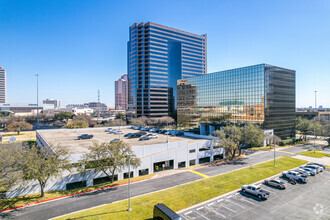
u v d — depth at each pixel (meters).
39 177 28.72
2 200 29.02
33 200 29.14
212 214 25.09
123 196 30.61
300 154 57.88
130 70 156.25
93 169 37.12
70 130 82.19
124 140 55.97
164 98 153.00
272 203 28.05
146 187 34.22
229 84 84.50
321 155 56.31
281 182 33.88
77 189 33.66
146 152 43.06
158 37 151.00
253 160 51.38
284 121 79.88
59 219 23.72
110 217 23.98
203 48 174.62
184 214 25.12
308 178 38.31
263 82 71.62
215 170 43.31
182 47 162.00
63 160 32.56
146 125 121.19
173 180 37.44
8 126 98.88
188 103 107.38
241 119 79.44
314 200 28.95
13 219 23.97
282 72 79.56
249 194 31.12
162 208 22.06
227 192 31.88
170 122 127.75
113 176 37.62
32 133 103.31
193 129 104.06
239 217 24.36
